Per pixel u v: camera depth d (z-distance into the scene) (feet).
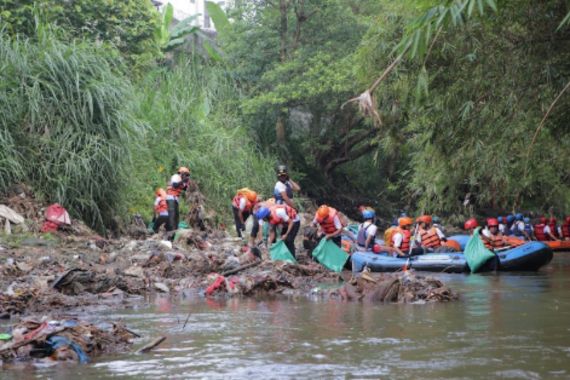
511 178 59.16
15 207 53.67
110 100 59.77
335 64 103.45
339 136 117.60
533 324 26.07
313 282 42.01
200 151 86.43
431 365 19.10
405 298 33.76
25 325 22.90
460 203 70.28
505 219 85.51
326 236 51.31
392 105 48.42
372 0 114.73
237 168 89.25
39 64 58.90
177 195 61.82
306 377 17.84
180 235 55.36
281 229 51.60
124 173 61.72
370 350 21.24
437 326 25.70
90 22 87.97
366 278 35.91
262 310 30.37
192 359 20.07
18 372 18.53
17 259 42.22
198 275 42.42
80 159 56.85
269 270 43.29
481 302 33.14
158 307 31.55
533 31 38.29
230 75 110.22
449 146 48.42
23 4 78.18
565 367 18.78
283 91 103.91
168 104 87.20
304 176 112.68
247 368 18.88
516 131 45.39
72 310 30.58
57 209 54.24
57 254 45.75
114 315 28.96
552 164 60.34
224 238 65.77
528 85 40.37
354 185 131.95
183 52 108.68
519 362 19.42
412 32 21.33
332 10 109.81
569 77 38.73
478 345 21.93
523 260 52.90
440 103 44.14
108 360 20.01
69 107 58.39
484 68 41.29
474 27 40.06
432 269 52.08
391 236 54.70
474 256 51.44
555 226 90.99
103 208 60.03
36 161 57.00
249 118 106.63
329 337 23.50
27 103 57.41
